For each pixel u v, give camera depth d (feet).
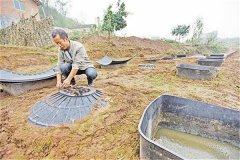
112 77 21.58
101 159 7.80
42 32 44.37
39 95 13.89
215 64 30.96
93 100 11.42
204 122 10.66
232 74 26.78
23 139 8.72
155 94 15.39
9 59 28.19
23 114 10.99
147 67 30.01
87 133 9.11
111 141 8.80
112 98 12.85
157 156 6.61
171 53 65.67
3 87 15.24
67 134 8.95
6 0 59.31
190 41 109.09
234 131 9.86
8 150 8.25
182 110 11.20
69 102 10.66
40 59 32.01
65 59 11.78
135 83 18.84
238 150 9.64
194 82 20.43
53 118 9.89
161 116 11.82
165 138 10.68
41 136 8.82
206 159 8.96
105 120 10.14
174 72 25.00
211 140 10.46
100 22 68.74
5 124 10.00
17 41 40.11
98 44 53.06
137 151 8.30
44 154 8.02
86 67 12.04
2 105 12.59
